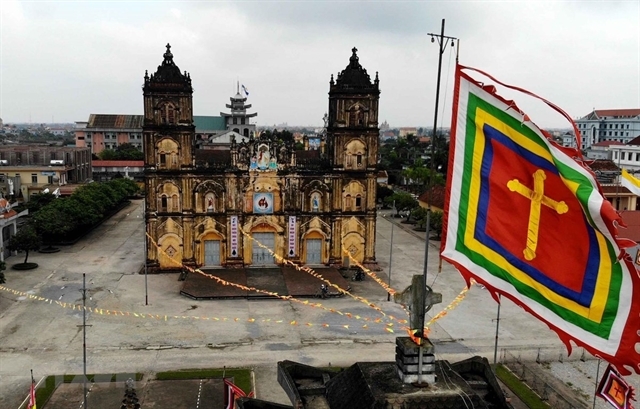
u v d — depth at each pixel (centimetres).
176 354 5306
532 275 1625
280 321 6206
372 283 7725
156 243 8062
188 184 8012
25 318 6153
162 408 4278
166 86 7800
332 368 4991
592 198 1478
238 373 4906
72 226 9512
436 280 7831
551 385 4709
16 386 4616
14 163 14275
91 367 4981
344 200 8306
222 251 8262
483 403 1750
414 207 12494
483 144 1703
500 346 5578
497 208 1686
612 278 1503
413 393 1734
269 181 8188
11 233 8956
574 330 1552
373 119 8181
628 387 3000
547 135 1585
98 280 7662
